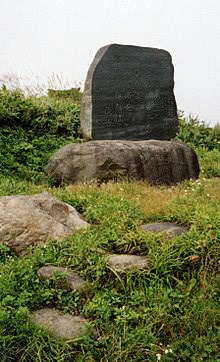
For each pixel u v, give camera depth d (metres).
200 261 4.33
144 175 7.37
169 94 9.05
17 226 4.91
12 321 3.57
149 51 8.88
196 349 3.53
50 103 11.16
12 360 3.44
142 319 3.76
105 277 4.20
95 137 8.26
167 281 4.13
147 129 8.78
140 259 4.34
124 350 3.50
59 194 6.07
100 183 7.12
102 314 3.79
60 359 3.41
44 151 9.22
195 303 3.88
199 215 4.92
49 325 3.66
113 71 8.46
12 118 9.91
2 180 7.14
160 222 5.14
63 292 4.02
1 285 3.99
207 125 12.92
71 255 4.45
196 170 8.20
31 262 4.36
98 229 4.98
